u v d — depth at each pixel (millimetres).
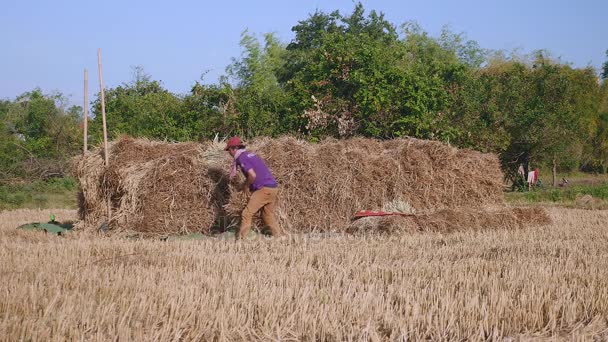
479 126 23188
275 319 5543
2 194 21297
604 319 5922
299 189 11945
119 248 9414
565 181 34875
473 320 5617
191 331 5262
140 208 11508
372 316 5680
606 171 43281
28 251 8945
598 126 39656
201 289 6426
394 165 12781
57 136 28578
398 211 12367
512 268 7652
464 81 23719
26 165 24281
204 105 19141
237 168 11477
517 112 26422
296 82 18906
